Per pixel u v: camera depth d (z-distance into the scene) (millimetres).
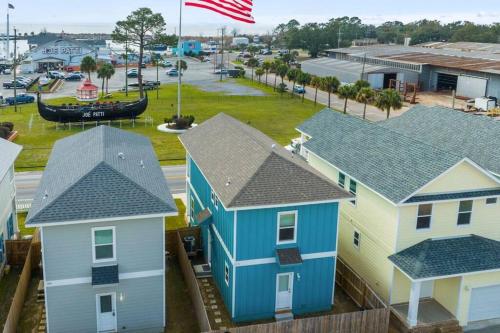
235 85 105000
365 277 27438
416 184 23969
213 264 27438
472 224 25469
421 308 25094
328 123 34750
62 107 62500
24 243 28016
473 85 90938
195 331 23094
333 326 21469
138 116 70062
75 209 21094
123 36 83688
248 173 24172
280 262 23172
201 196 29797
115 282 21516
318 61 121812
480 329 24250
